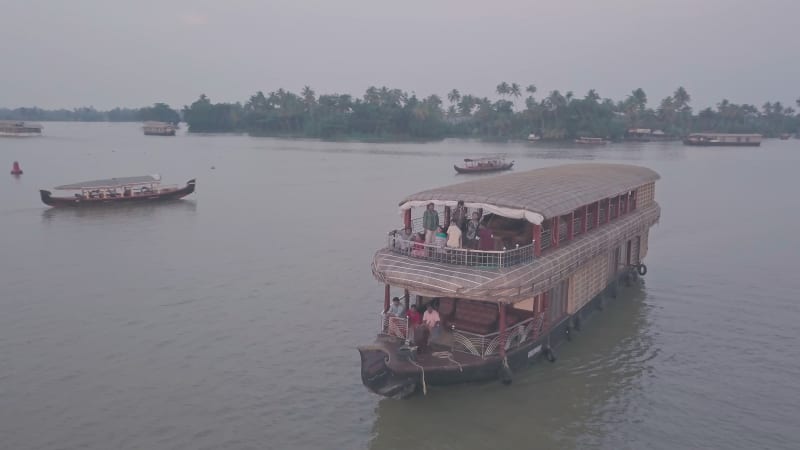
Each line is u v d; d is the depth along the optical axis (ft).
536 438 60.13
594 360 77.20
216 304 97.50
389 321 68.64
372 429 61.46
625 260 106.01
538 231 69.62
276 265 121.90
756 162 392.68
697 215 184.03
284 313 93.81
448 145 615.57
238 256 129.18
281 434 60.34
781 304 99.60
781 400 67.97
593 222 89.35
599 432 61.31
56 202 187.21
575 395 68.23
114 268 118.32
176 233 153.58
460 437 60.18
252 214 183.32
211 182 267.59
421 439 59.77
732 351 81.05
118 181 203.62
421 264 67.10
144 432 60.18
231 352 79.15
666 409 65.92
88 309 94.43
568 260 74.49
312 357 78.02
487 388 68.59
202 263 122.83
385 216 180.34
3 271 115.55
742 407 66.44
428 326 68.13
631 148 562.66
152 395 67.51
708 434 61.21
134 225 164.04
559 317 79.56
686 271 119.75
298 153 466.29
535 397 67.46
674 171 329.31
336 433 60.75
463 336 66.64
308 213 185.47
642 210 109.50
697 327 89.35
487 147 578.25
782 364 77.15
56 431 60.13
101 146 503.20
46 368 73.72
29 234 150.61
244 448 57.88
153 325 88.02
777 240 148.46
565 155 453.58
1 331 85.10
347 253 132.57
